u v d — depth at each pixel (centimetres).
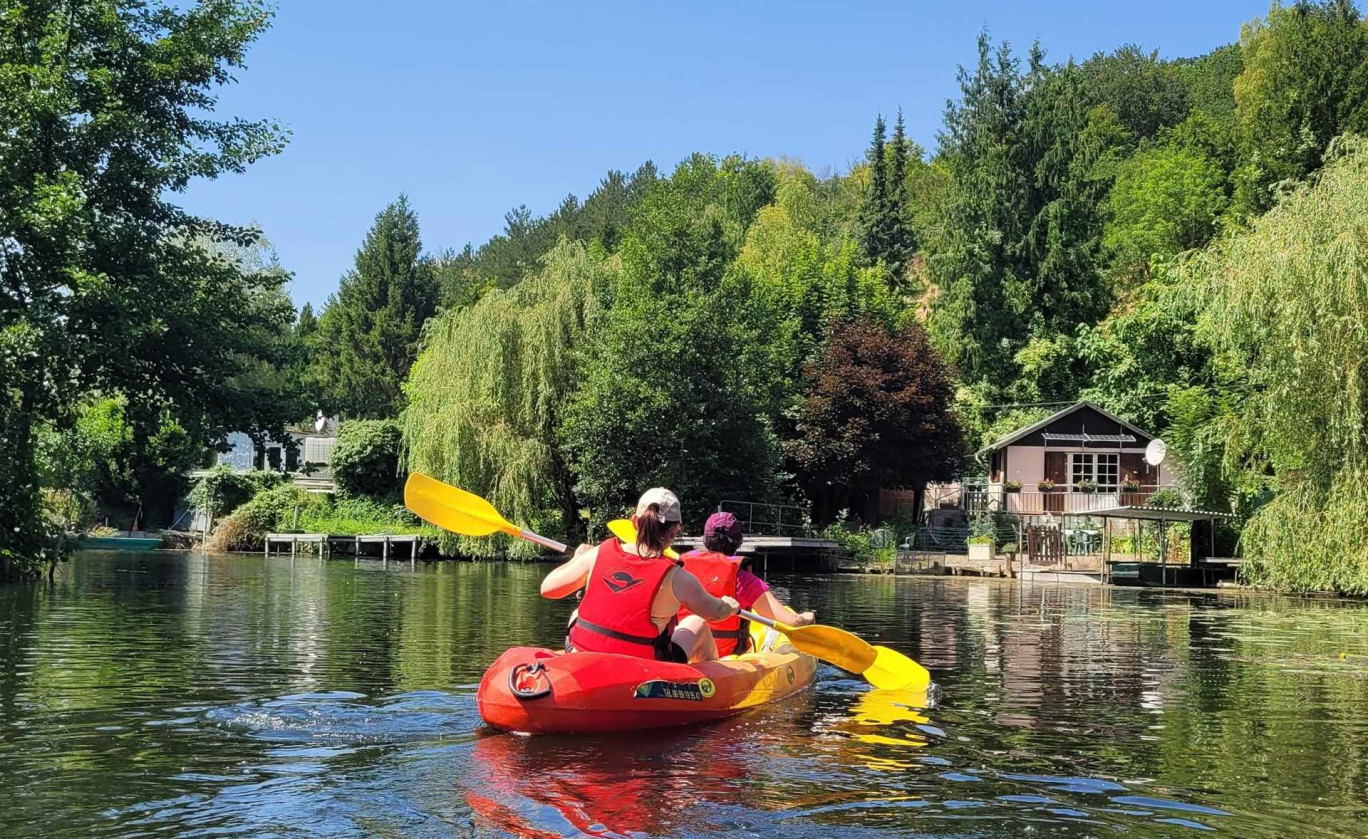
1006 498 3538
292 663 857
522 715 582
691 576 641
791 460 3688
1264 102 4519
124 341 1789
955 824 436
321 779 488
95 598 1520
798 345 4181
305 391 2173
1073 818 448
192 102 2102
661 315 3188
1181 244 4522
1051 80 4691
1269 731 639
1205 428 2764
